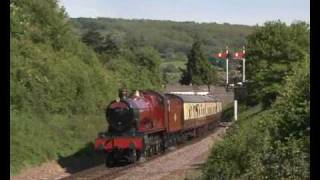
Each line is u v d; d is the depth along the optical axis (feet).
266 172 40.52
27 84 115.14
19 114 103.96
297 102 45.34
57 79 128.67
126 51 268.41
